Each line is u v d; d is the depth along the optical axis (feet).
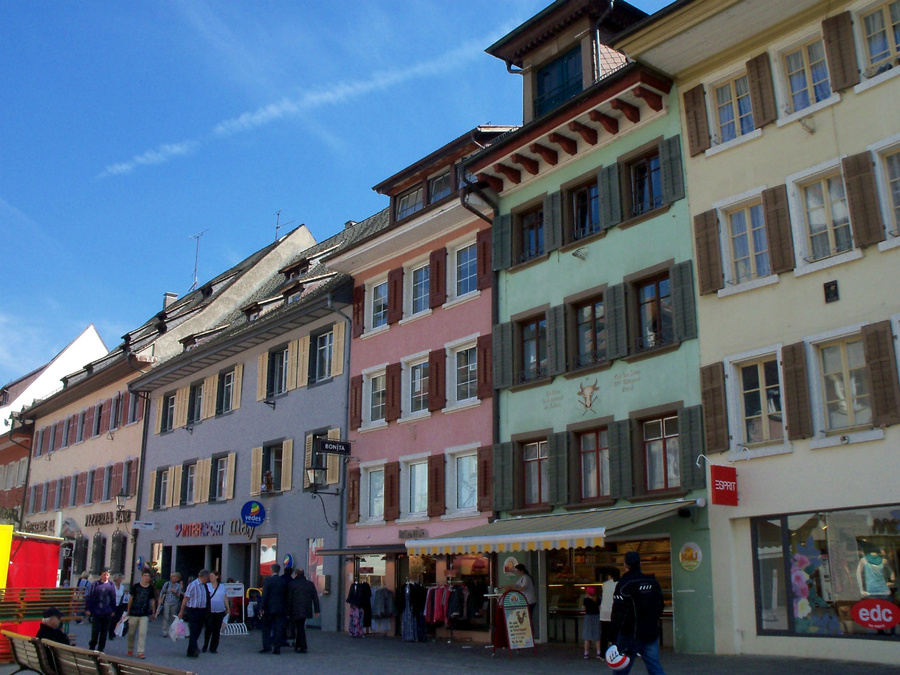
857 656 46.73
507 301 73.05
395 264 87.10
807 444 50.57
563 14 71.82
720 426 54.95
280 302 114.21
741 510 53.06
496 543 57.62
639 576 35.22
